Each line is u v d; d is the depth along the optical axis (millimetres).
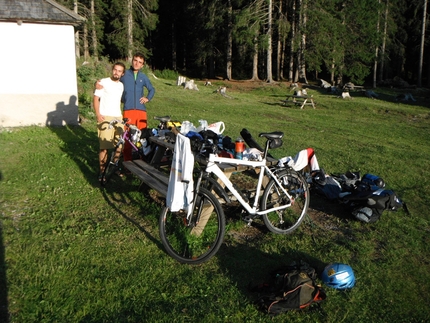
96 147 8359
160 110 15562
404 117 18453
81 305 3195
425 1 37406
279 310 3184
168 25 47625
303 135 11656
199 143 4348
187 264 3863
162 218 4000
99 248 4098
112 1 34312
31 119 10555
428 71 42125
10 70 10156
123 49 36344
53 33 10398
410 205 5914
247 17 31234
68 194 5574
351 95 26875
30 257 3826
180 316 3098
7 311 3064
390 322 3223
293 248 4297
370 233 4762
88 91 14594
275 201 4605
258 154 4789
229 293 3436
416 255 4352
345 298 3479
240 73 45969
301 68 35219
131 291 3406
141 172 5289
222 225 3748
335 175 6941
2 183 5793
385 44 38531
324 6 31594
